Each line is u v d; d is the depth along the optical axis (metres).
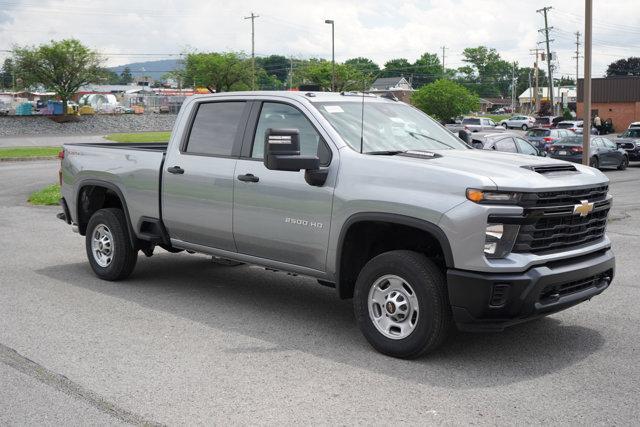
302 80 84.12
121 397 4.71
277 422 4.32
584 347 5.80
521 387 4.91
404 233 5.89
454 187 5.16
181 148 7.20
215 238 6.90
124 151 7.77
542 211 5.16
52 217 13.24
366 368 5.30
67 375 5.12
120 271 7.93
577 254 5.46
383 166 5.59
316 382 5.00
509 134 21.72
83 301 7.23
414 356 5.44
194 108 7.22
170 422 4.32
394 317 5.51
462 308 5.13
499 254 5.08
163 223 7.41
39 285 7.89
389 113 6.67
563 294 5.45
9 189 18.42
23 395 4.75
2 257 9.47
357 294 5.71
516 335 6.13
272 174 6.29
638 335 6.14
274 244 6.36
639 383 4.99
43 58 63.53
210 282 8.15
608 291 7.71
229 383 4.98
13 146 41.91
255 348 5.77
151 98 88.50
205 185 6.84
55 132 58.22
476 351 5.70
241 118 6.75
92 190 8.46
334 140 5.97
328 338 6.05
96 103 80.12
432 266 5.32
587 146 14.97
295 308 7.05
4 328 6.26
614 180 23.78
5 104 75.88
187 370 5.23
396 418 4.39
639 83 65.75
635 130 33.12
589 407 4.56
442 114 63.97
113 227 7.89
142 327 6.33
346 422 4.33
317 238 5.98
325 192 5.88
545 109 94.44
